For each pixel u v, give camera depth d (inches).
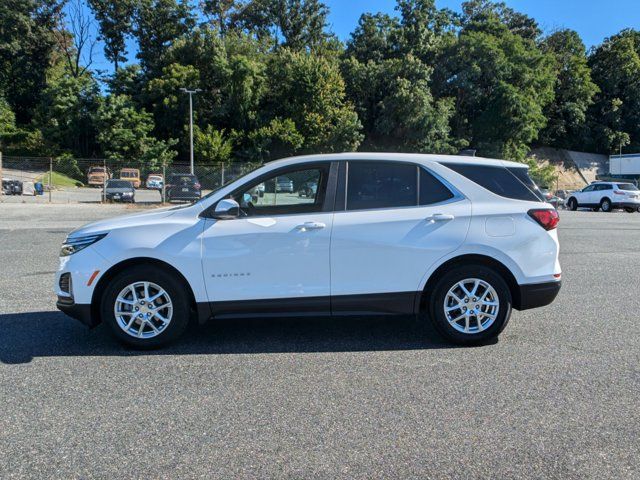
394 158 186.9
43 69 2787.9
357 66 2433.6
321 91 2300.7
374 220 178.7
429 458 110.1
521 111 2373.3
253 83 2321.6
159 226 176.7
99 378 154.0
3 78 2701.8
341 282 178.1
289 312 178.9
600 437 119.5
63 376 155.5
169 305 177.3
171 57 2386.8
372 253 177.9
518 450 113.5
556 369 162.9
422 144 2298.2
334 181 183.8
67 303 176.7
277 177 186.1
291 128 2178.9
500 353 178.1
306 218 178.4
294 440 117.6
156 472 104.5
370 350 181.2
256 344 187.5
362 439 118.2
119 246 173.8
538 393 144.2
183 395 142.1
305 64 2301.9
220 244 175.3
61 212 802.8
